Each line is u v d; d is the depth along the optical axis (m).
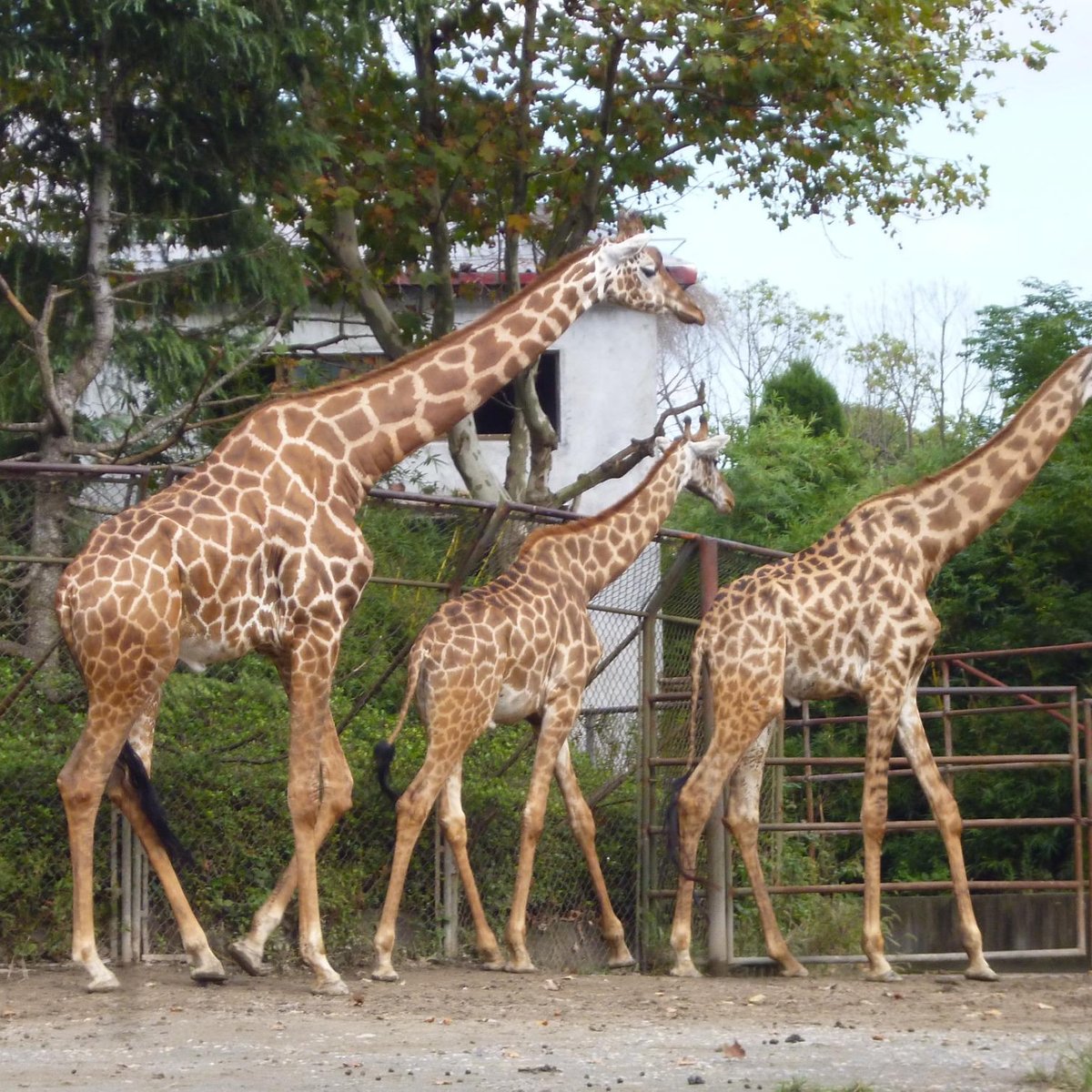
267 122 12.30
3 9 11.03
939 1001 8.01
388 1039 6.45
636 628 10.62
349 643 9.98
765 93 14.79
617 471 14.93
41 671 9.16
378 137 15.15
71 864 8.34
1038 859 15.09
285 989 7.97
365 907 9.69
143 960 8.75
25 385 11.29
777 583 9.51
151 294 12.31
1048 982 9.05
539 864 10.44
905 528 9.54
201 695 10.26
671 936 9.82
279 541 7.87
